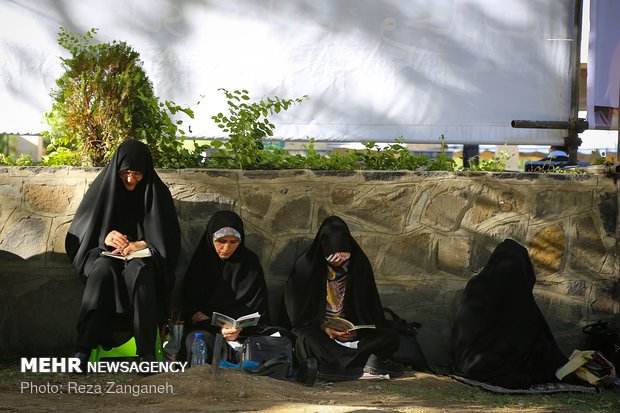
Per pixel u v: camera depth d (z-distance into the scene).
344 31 11.09
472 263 10.25
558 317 10.39
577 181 10.42
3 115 10.79
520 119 11.17
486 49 11.16
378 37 11.09
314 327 9.26
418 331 10.19
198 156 10.39
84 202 9.27
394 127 11.14
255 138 10.52
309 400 7.81
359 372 9.07
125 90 9.81
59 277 9.73
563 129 11.20
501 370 9.17
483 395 8.61
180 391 7.77
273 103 10.56
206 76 11.04
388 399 8.13
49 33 10.84
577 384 9.34
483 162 11.38
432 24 11.12
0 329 9.69
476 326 9.50
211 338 8.80
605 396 8.88
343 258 9.38
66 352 9.66
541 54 11.19
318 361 8.95
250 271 9.47
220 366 8.38
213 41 11.03
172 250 9.23
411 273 10.17
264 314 9.42
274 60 11.06
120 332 8.98
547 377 9.38
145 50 10.98
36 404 7.28
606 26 11.36
